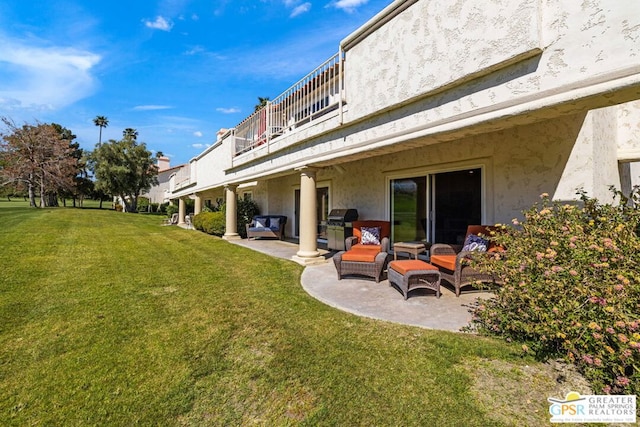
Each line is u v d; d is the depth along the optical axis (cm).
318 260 864
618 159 694
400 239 911
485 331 402
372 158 998
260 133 1141
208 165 1769
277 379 326
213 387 317
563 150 549
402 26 522
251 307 525
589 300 302
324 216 1262
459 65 430
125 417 278
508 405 279
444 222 788
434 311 490
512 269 387
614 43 301
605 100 328
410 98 508
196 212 2038
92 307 529
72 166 4253
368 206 1016
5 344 402
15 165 3641
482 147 689
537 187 589
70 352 383
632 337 271
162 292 613
